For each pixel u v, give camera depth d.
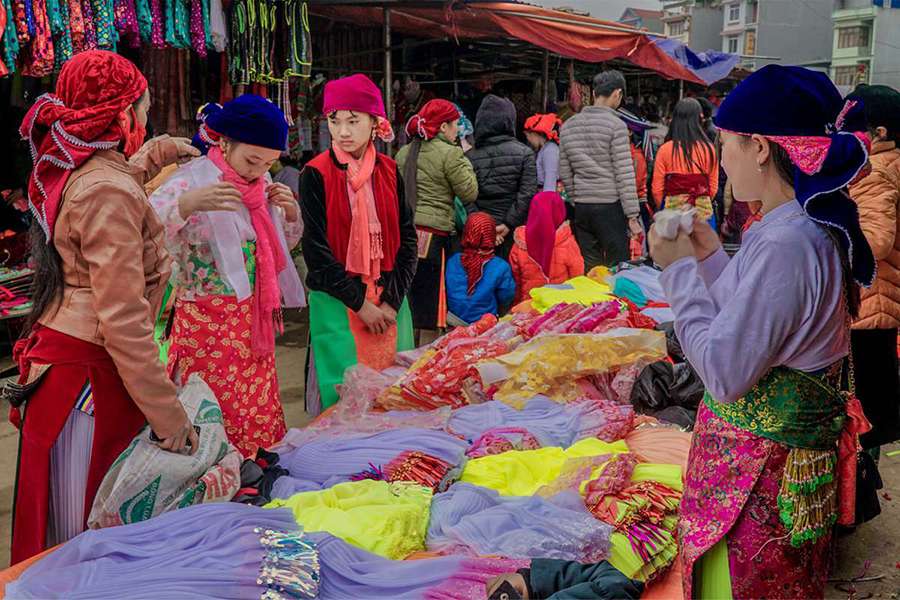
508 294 5.26
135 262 2.21
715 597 1.72
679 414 3.42
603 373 3.58
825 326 1.60
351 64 8.67
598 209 6.14
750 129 1.64
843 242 1.59
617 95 6.07
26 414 2.34
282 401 5.06
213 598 1.97
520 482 2.83
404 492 2.61
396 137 8.72
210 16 5.39
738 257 1.67
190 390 2.74
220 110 2.94
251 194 3.02
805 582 1.67
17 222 6.12
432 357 3.69
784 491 1.61
